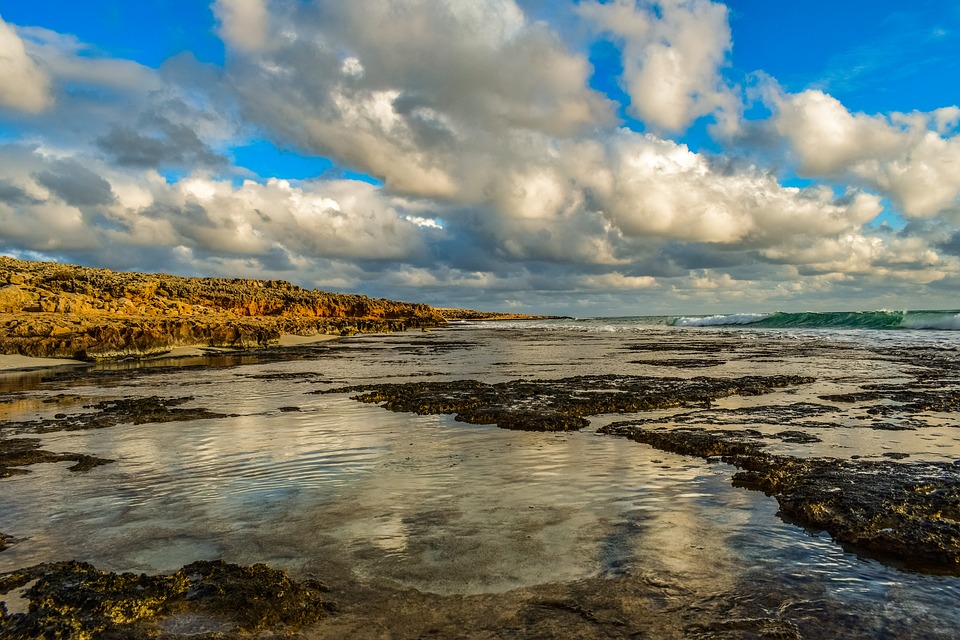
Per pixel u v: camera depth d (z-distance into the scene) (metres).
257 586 4.87
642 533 6.17
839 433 11.20
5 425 12.80
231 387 19.44
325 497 7.49
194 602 4.67
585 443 10.54
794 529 6.31
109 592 4.84
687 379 19.92
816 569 5.31
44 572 5.28
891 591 4.90
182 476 8.59
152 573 5.33
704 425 12.07
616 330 83.88
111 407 15.05
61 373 24.50
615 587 4.93
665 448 10.08
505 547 5.80
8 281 50.81
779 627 4.30
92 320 34.72
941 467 8.56
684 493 7.56
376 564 5.43
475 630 4.29
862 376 20.61
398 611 4.56
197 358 33.19
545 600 4.72
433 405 14.49
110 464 9.35
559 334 71.12
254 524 6.54
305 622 4.40
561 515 6.73
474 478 8.29
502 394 16.53
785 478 7.92
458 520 6.58
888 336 50.41
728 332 67.69
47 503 7.39
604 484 7.96
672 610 4.56
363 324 80.00
